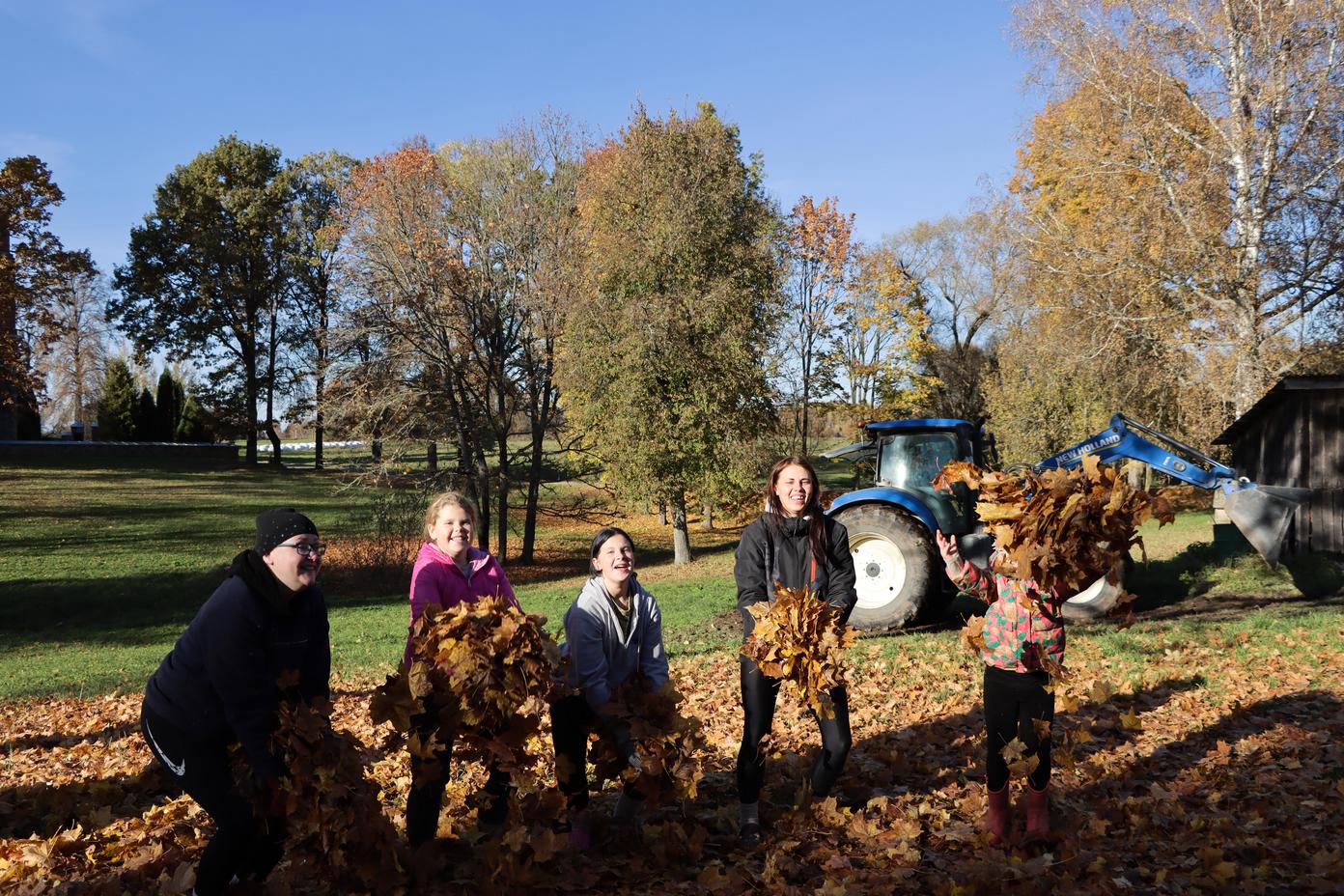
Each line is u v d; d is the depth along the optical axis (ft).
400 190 81.20
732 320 84.74
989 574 14.39
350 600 72.18
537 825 13.07
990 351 158.61
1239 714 21.44
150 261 173.37
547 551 103.04
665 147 85.25
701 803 16.66
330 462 192.85
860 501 40.86
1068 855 13.56
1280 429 54.49
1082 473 13.96
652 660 14.69
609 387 84.48
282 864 13.53
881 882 12.85
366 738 24.72
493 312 83.97
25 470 144.05
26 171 106.01
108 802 18.25
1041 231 80.28
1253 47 69.62
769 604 14.69
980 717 22.00
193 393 176.45
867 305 140.05
